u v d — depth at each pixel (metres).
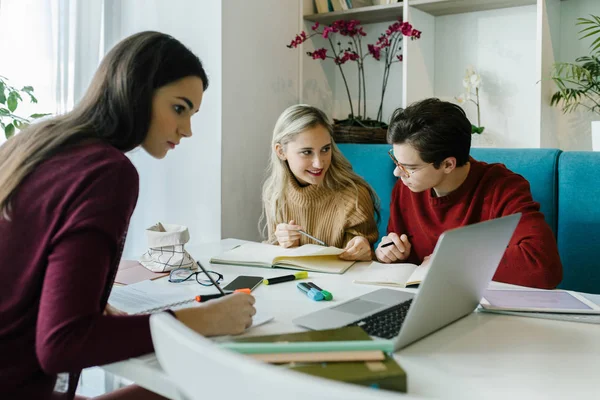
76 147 0.87
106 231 0.79
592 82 2.16
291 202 1.90
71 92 2.19
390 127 1.55
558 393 0.71
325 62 3.02
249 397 0.50
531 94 2.45
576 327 0.97
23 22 2.04
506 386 0.73
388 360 0.72
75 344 0.75
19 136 0.91
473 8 2.51
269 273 1.37
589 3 2.28
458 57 2.63
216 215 2.50
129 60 0.93
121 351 0.78
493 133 2.57
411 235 1.80
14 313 0.82
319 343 0.77
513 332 0.94
